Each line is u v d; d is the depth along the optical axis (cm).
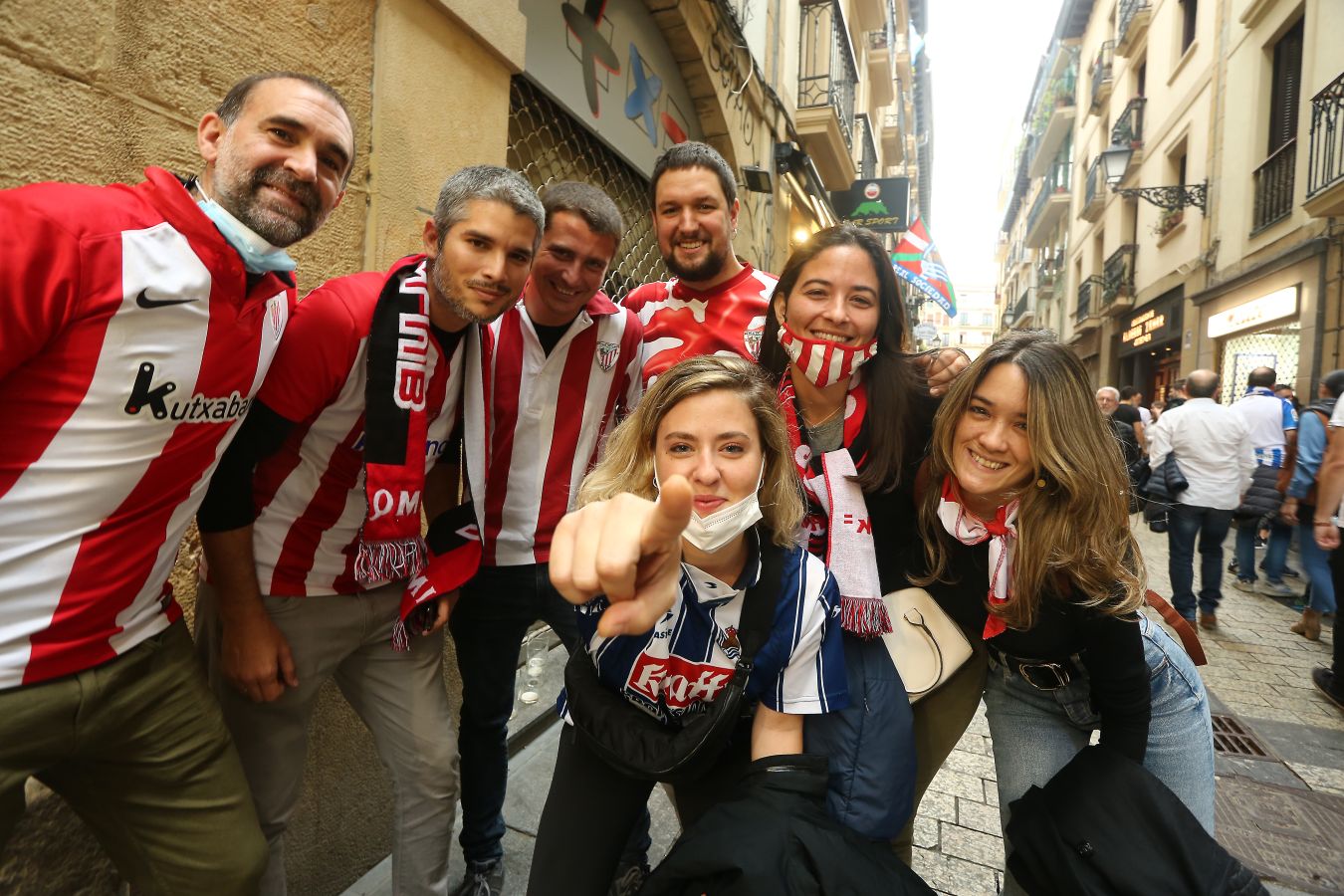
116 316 90
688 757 105
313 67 172
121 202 92
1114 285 1398
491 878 189
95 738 102
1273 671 388
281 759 143
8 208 83
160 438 99
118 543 100
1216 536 458
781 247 717
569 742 128
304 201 105
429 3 207
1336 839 235
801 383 153
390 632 152
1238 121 905
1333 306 679
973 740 305
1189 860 107
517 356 188
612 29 397
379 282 138
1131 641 123
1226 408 459
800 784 104
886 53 1355
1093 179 1622
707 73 495
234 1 152
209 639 141
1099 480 119
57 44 120
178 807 113
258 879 119
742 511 104
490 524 188
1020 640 134
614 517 60
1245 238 867
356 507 142
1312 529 439
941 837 231
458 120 222
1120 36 1448
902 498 147
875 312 144
